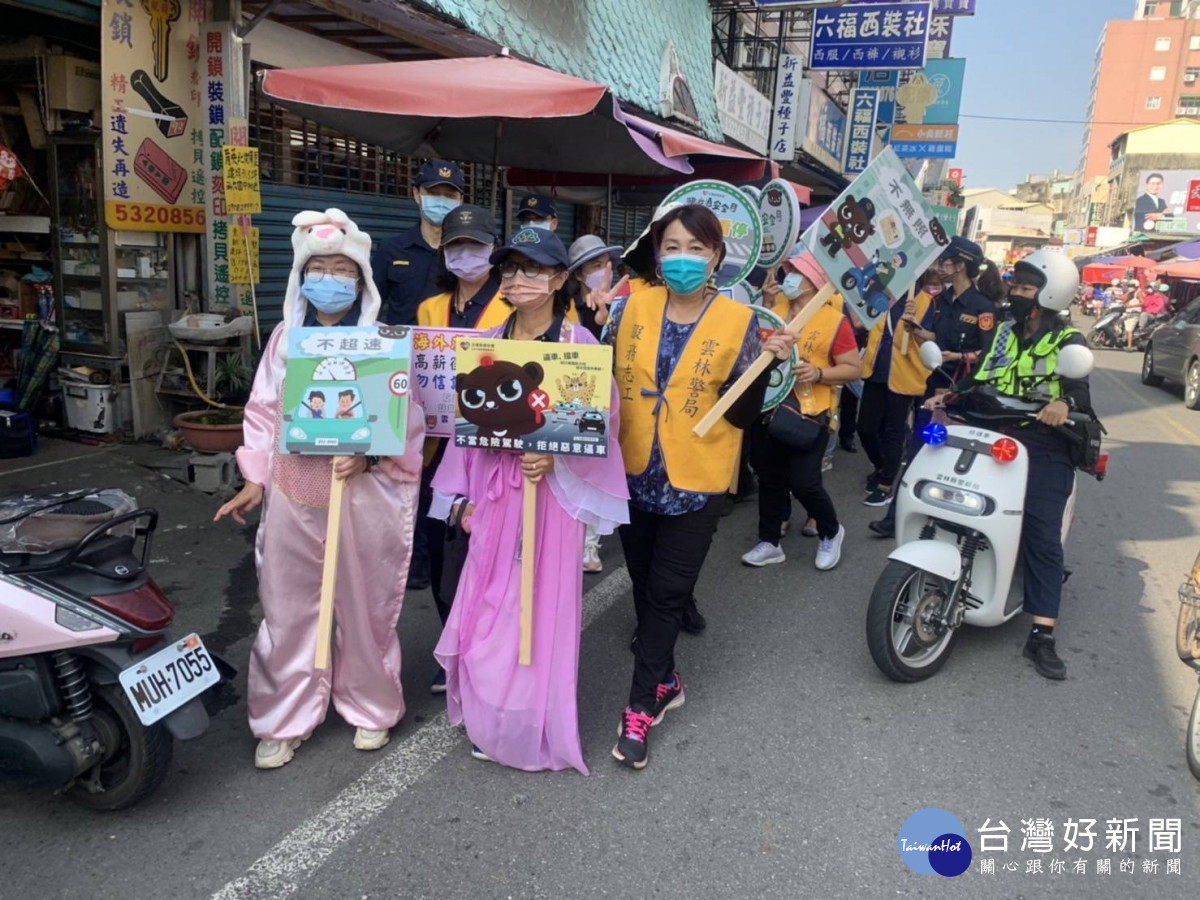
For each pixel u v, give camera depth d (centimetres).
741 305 302
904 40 1426
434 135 648
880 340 618
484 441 279
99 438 616
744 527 589
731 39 1472
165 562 464
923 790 303
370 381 273
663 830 277
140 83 575
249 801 282
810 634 426
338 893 245
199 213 628
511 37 738
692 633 422
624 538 333
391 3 605
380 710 312
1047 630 394
